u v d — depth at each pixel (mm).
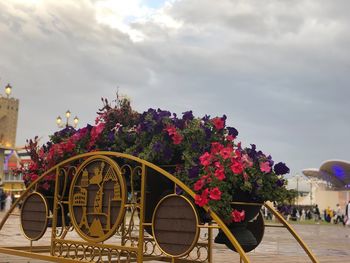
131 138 4176
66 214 4676
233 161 3439
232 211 3408
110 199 3871
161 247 3531
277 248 10391
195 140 3750
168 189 4105
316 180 67625
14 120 83000
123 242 4395
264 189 3680
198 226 3301
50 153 4676
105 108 4461
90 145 4465
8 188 39062
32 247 4809
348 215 29781
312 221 42469
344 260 8266
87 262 3877
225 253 8242
